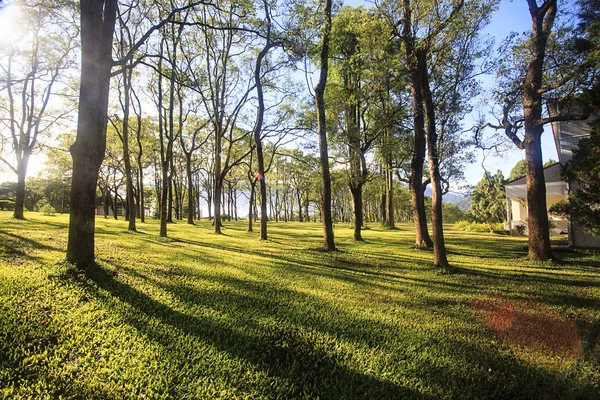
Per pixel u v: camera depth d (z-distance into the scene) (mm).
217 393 3033
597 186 10188
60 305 4699
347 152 17750
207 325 4566
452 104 11531
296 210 80625
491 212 53656
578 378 3580
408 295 6871
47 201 50906
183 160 40688
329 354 3943
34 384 2961
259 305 5652
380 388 3295
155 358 3578
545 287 7848
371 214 79188
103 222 25422
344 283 7762
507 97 12648
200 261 9609
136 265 7984
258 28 13469
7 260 7098
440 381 3494
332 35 13375
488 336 4750
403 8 10234
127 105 18984
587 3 9531
